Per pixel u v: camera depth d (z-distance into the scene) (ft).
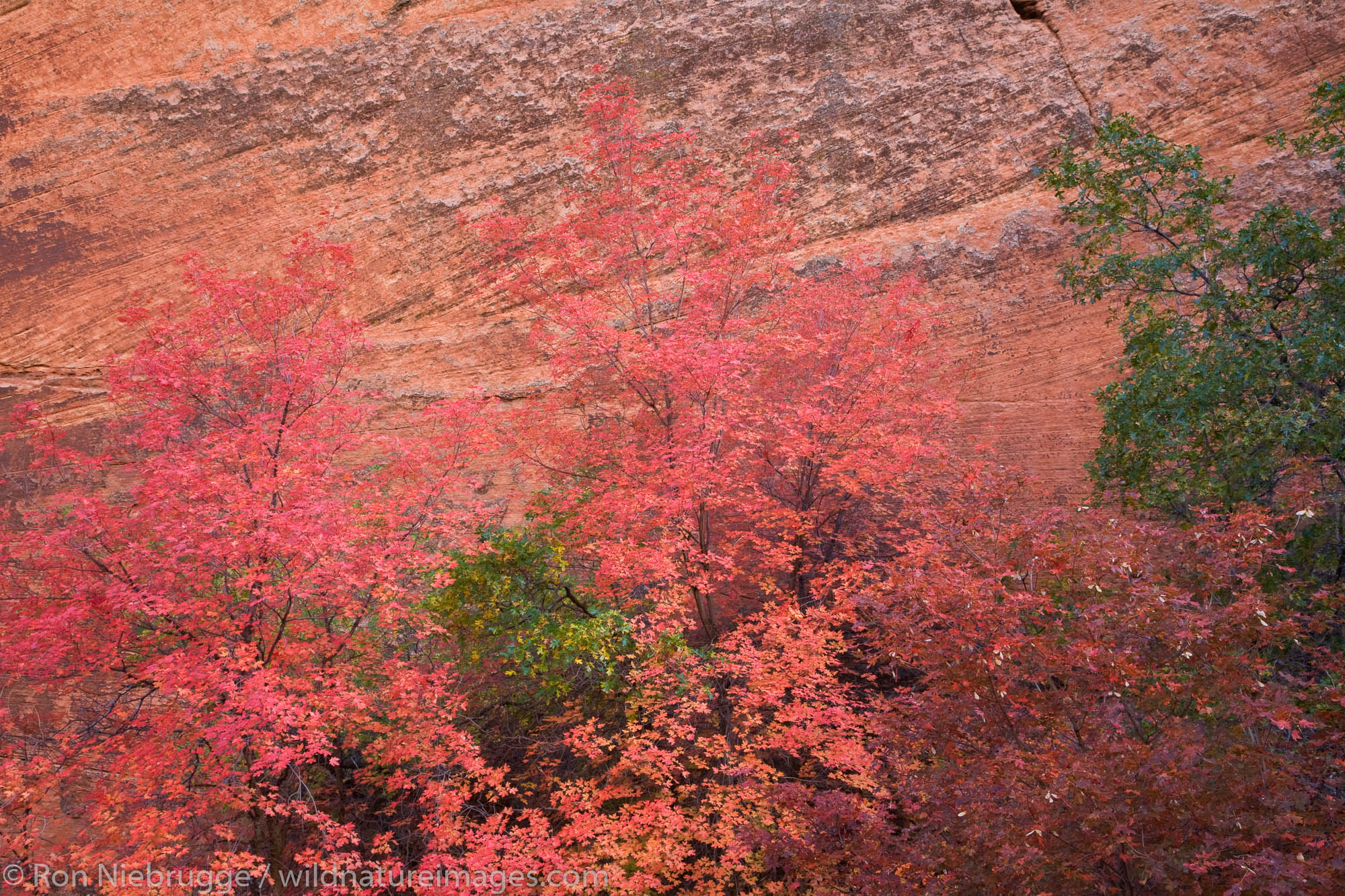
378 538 25.62
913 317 38.88
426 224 55.21
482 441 28.99
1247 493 26.68
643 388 33.65
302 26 57.72
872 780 27.27
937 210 53.21
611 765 33.09
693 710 29.17
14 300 54.54
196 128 56.44
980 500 23.61
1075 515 22.74
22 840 25.32
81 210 55.57
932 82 54.85
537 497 35.27
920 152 54.03
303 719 22.31
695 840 30.35
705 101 55.98
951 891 17.83
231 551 22.49
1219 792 15.65
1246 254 29.68
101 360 53.06
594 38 57.31
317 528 22.59
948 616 19.02
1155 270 31.24
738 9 57.06
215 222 55.47
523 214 54.85
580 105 56.18
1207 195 31.09
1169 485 31.32
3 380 51.96
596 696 34.88
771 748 31.91
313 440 26.25
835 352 36.22
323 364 28.55
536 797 33.83
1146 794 15.35
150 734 24.44
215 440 25.88
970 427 47.98
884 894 18.38
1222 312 29.94
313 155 56.29
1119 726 17.17
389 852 27.73
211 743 24.02
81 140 56.29
